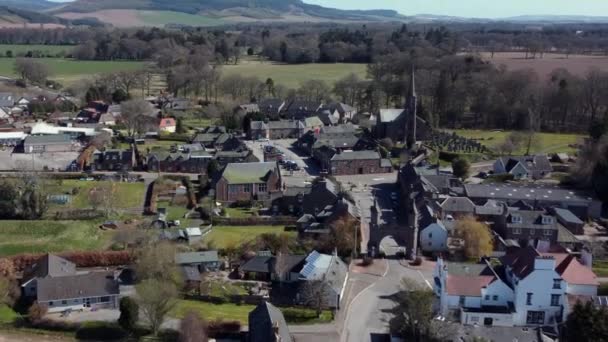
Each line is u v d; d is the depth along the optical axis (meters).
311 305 104.69
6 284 105.06
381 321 100.69
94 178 184.50
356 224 132.00
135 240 131.25
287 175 194.38
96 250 128.62
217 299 108.94
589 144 184.88
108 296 106.12
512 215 135.75
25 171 168.50
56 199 159.88
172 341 93.44
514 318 99.12
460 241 133.12
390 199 170.00
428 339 88.50
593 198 155.38
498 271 107.62
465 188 159.50
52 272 109.94
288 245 129.38
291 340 89.25
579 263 106.50
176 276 109.75
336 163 197.50
